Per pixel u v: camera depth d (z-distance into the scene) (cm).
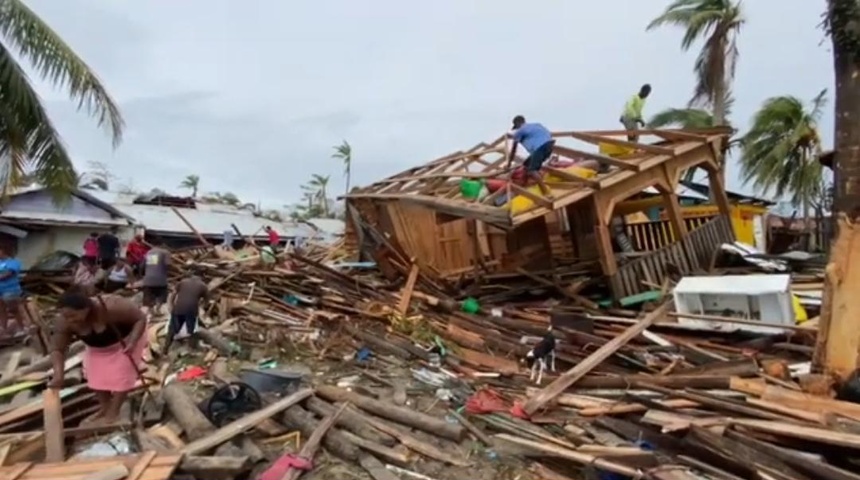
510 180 1119
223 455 486
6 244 1770
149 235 2498
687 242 1300
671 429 507
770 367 679
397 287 1308
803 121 2402
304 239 2925
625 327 948
